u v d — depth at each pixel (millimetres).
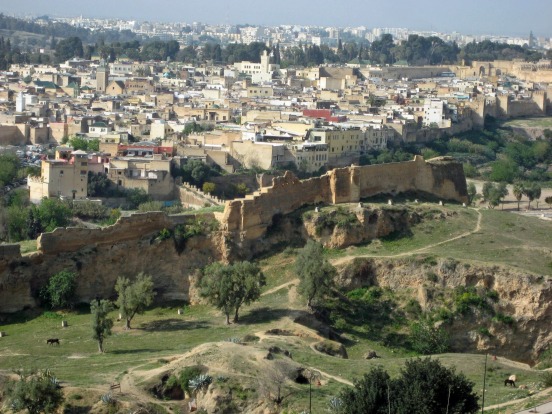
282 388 144750
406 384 131125
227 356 152375
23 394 145875
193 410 143625
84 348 177125
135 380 151375
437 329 197000
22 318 196375
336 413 131125
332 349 174000
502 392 148875
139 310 193875
